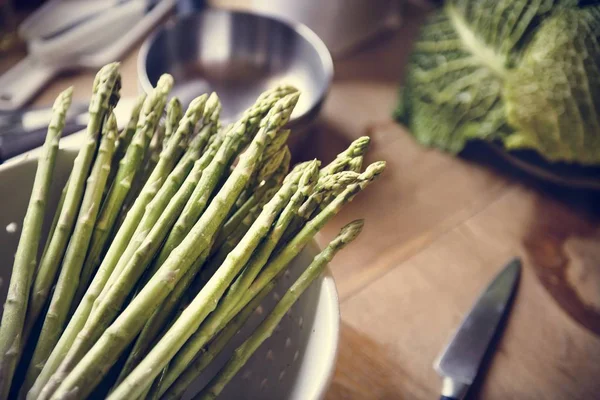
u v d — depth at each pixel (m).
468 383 0.48
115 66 0.42
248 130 0.39
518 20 0.60
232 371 0.38
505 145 0.64
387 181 0.64
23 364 0.38
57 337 0.38
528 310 0.54
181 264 0.35
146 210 0.38
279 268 0.37
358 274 0.56
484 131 0.64
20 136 0.55
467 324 0.52
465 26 0.65
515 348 0.52
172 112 0.43
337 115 0.70
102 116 0.41
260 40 0.67
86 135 0.40
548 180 0.65
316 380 0.34
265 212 0.36
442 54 0.66
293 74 0.67
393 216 0.61
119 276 0.36
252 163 0.36
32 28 0.69
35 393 0.36
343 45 0.77
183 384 0.38
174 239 0.37
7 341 0.37
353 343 0.52
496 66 0.62
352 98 0.72
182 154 0.41
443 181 0.65
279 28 0.66
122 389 0.34
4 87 0.65
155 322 0.37
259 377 0.42
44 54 0.67
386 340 0.52
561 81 0.58
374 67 0.77
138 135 0.41
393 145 0.68
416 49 0.70
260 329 0.37
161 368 0.34
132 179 0.41
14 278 0.38
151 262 0.38
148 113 0.42
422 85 0.68
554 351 0.52
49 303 0.39
